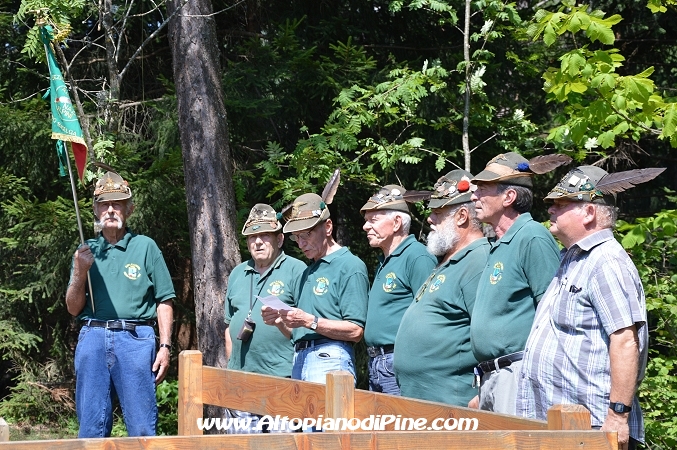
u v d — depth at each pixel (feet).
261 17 33.81
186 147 27.12
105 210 18.85
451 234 15.06
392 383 16.66
